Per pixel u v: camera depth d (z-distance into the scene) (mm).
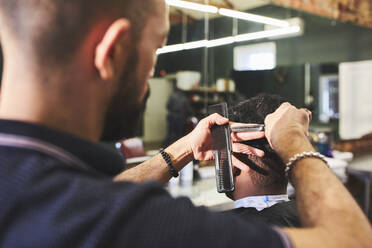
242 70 2949
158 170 828
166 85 2660
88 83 372
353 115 3646
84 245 303
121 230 314
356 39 3625
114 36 359
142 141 2559
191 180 2082
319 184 424
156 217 330
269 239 341
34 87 355
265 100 849
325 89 3498
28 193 309
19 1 347
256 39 2986
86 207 318
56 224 302
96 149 372
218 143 794
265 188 833
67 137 350
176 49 2650
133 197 332
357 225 373
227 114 811
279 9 2982
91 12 354
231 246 328
